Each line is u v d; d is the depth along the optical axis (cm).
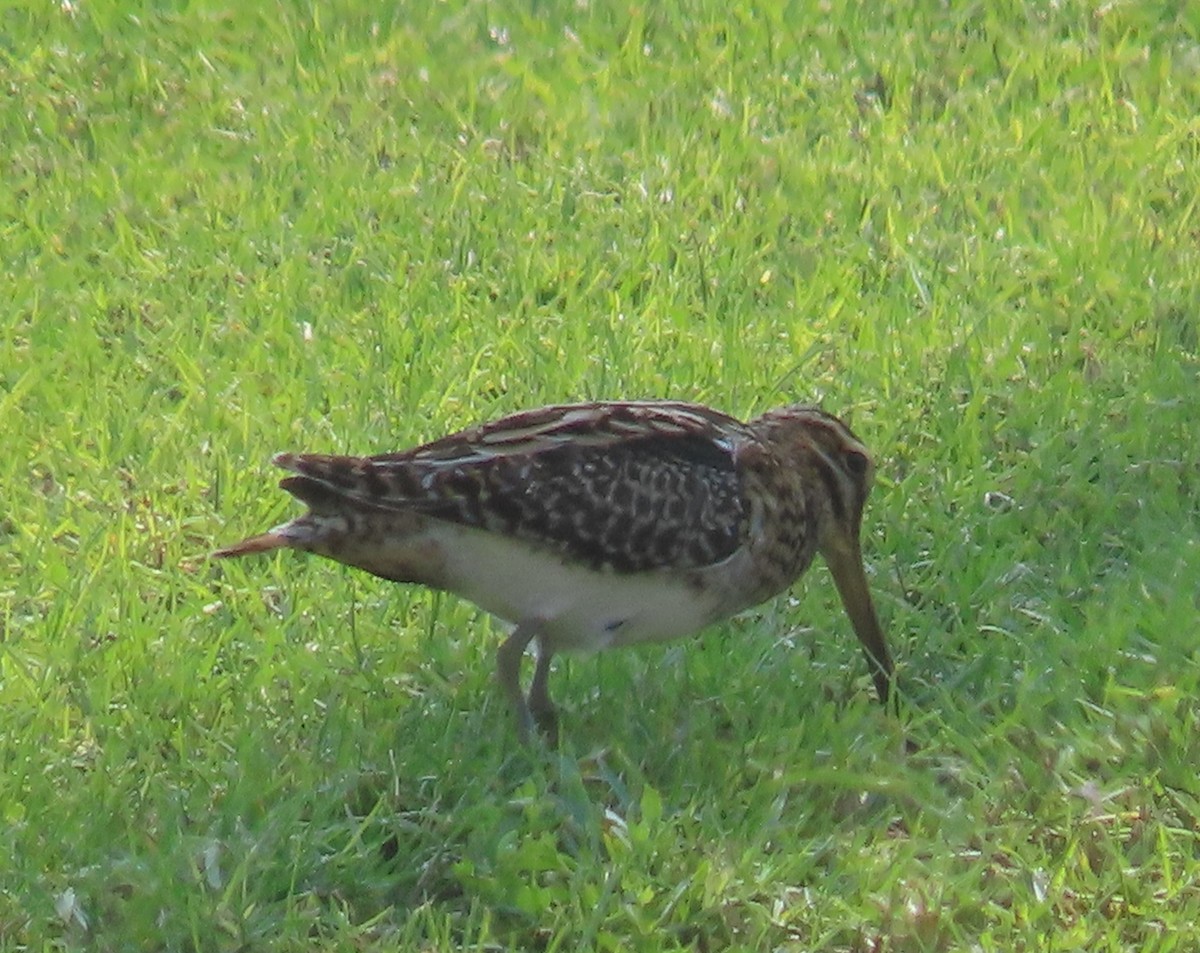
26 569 1080
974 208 1486
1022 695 1010
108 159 1515
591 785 965
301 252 1402
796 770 955
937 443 1223
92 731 978
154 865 881
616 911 876
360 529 943
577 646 991
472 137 1575
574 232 1434
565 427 965
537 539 944
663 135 1573
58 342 1295
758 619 1092
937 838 934
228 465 1164
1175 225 1471
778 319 1348
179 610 1070
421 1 1767
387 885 893
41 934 853
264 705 1005
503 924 884
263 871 884
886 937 877
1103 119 1617
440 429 1207
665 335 1317
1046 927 891
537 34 1727
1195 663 1033
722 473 978
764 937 872
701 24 1755
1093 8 1789
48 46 1673
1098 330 1355
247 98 1606
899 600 1092
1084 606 1084
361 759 965
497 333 1318
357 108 1588
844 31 1752
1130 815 947
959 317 1352
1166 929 887
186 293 1345
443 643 1044
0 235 1412
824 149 1570
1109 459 1200
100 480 1161
